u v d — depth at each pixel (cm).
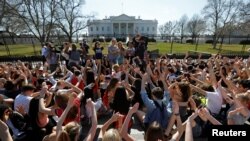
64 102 516
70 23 5559
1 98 663
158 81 865
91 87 779
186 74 939
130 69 1093
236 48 3656
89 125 768
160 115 555
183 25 10306
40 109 534
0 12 4284
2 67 1155
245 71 973
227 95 707
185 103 629
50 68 1656
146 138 373
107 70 1298
